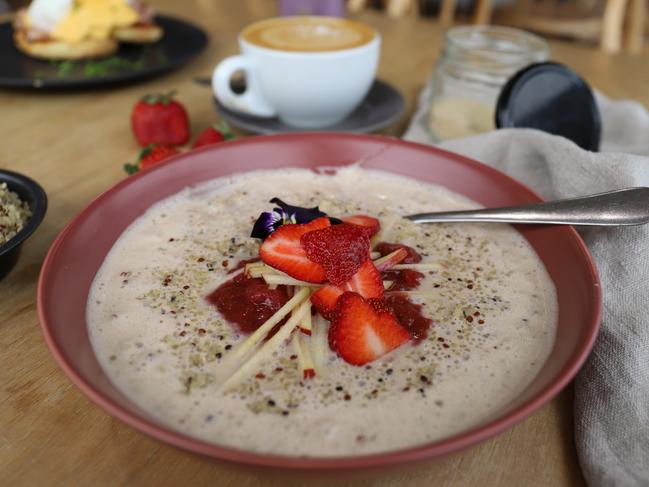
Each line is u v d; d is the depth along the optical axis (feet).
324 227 0.73
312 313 0.70
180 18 1.83
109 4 1.48
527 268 0.80
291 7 1.61
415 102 1.38
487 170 0.91
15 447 0.61
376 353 0.65
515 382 0.64
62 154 1.13
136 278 0.77
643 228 0.78
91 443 0.62
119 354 0.66
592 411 0.64
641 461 0.59
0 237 0.78
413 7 2.14
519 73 1.05
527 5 2.51
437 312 0.72
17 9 2.46
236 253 0.82
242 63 1.15
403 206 0.92
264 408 0.60
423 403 0.61
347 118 1.26
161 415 0.59
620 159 0.86
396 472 0.51
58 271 0.68
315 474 0.48
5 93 1.36
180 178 0.92
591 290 0.66
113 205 0.82
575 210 0.78
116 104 1.33
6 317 0.77
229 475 0.59
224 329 0.70
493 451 0.62
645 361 0.67
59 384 0.68
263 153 0.97
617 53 1.63
